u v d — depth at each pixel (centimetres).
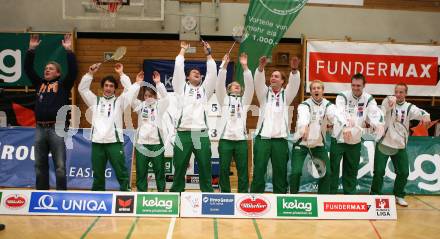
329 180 536
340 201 525
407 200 639
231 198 516
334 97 895
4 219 490
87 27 899
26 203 511
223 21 918
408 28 949
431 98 915
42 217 501
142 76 557
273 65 923
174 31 910
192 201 515
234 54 907
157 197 517
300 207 519
